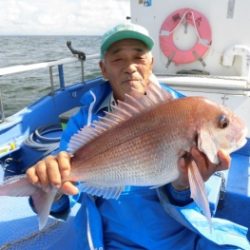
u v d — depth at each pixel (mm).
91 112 2164
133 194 1979
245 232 2076
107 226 2020
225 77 4391
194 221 1879
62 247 2449
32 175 1479
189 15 4457
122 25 2131
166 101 1551
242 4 4293
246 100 4047
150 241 1948
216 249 1903
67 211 2072
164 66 4797
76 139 1622
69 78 7688
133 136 1556
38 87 11055
